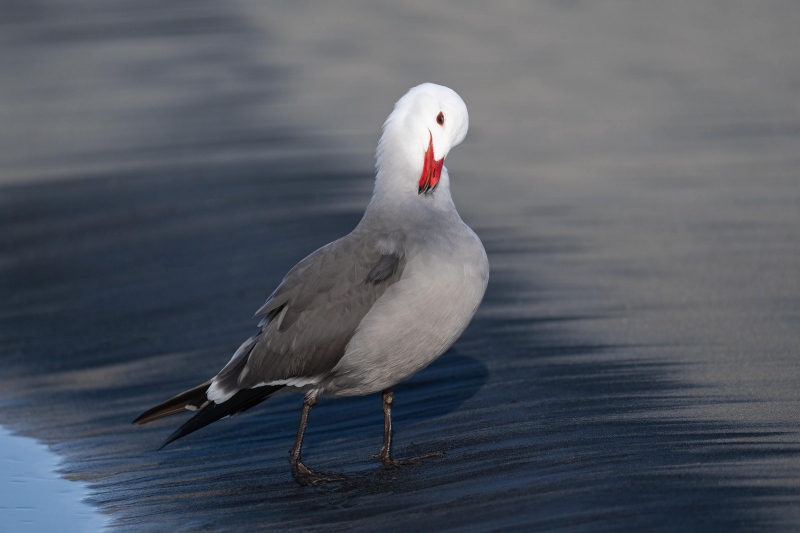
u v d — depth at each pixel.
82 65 30.80
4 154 22.33
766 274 14.12
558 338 12.19
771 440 9.04
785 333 11.89
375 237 9.44
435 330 9.20
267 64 29.72
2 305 14.34
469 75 28.16
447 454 9.48
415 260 9.12
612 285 13.98
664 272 14.41
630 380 10.79
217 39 33.22
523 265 14.88
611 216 17.22
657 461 8.77
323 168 19.81
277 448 10.14
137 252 16.00
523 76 28.06
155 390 11.59
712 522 7.63
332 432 10.41
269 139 22.25
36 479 9.66
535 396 10.59
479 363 11.62
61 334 13.30
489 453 9.37
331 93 26.34
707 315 12.66
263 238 16.16
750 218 16.81
